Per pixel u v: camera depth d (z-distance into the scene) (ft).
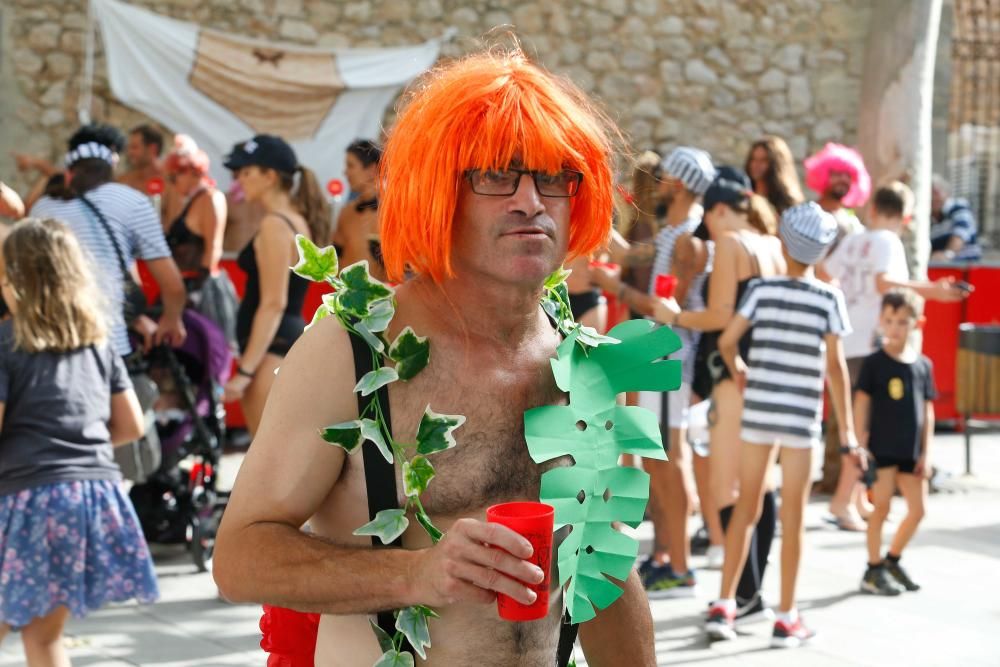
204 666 13.00
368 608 4.35
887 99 23.77
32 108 30.63
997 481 23.88
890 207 20.18
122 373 11.47
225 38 28.81
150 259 16.16
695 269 16.33
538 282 4.80
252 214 24.61
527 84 4.70
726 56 34.91
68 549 10.59
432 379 4.80
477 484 4.81
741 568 14.46
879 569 16.42
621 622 5.66
